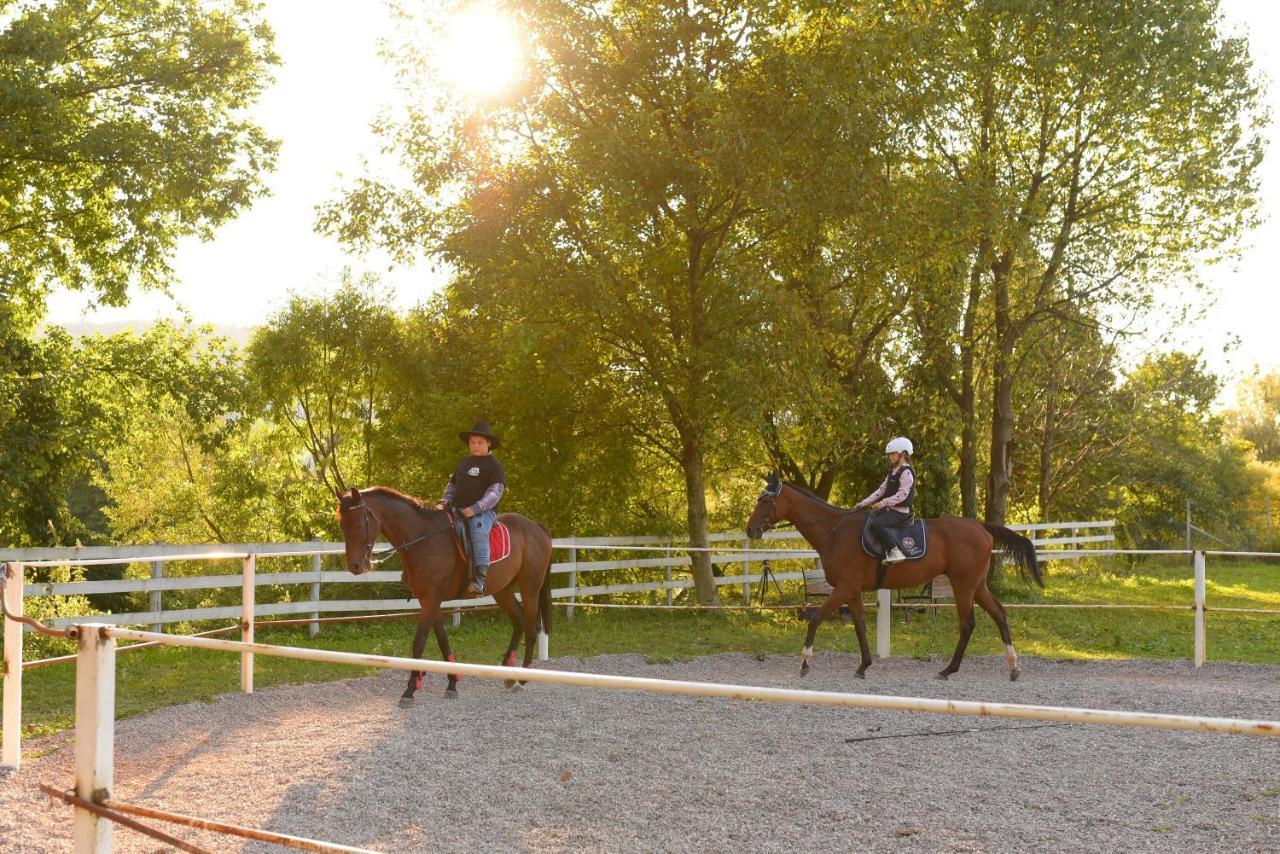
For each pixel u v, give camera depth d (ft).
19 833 18.37
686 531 69.21
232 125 65.16
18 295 67.97
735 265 53.88
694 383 57.36
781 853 17.35
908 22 53.62
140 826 12.76
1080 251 71.46
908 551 37.83
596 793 20.86
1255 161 66.59
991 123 69.72
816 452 63.31
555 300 55.47
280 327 88.74
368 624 52.95
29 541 67.05
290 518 98.73
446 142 59.26
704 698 31.73
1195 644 41.75
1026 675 40.01
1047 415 107.65
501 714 29.35
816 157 53.47
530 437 64.44
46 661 24.38
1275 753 23.67
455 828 18.79
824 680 38.24
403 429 75.41
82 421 65.62
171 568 84.79
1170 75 64.08
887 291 60.75
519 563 35.68
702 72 56.29
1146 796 20.59
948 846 17.63
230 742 26.07
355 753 24.35
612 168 51.60
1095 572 94.73
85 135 57.93
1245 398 242.58
